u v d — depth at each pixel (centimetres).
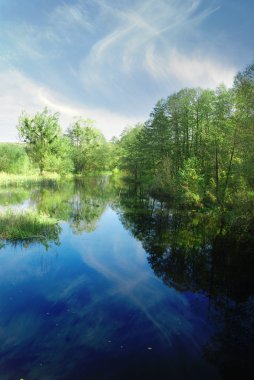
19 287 862
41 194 2948
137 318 701
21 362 543
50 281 905
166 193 2725
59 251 1192
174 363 544
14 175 4475
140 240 1362
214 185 2177
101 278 937
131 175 5922
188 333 642
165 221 1764
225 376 509
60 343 602
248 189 1692
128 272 991
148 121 3612
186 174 2291
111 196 2916
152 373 517
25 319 688
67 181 4738
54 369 525
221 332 641
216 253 1188
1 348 584
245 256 1152
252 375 515
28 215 1623
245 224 1464
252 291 852
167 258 1130
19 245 1256
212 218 1803
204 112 2956
